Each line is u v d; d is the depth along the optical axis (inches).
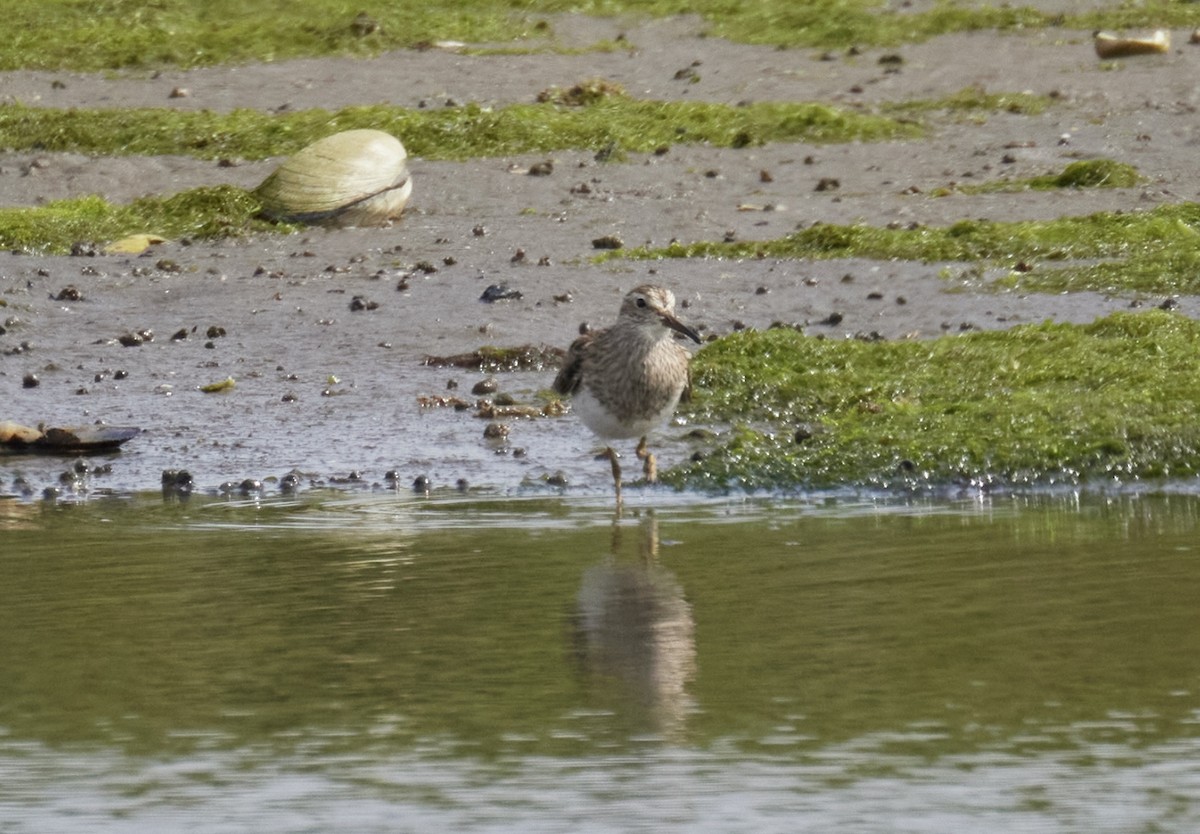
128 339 719.1
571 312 740.7
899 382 622.2
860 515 506.3
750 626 392.5
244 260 830.5
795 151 1002.7
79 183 959.0
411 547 474.6
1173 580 421.7
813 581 429.7
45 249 848.3
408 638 389.1
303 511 521.7
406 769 313.1
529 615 405.7
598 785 304.0
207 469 577.9
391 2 1386.6
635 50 1272.1
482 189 938.7
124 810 297.1
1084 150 989.8
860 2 1402.6
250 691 355.6
